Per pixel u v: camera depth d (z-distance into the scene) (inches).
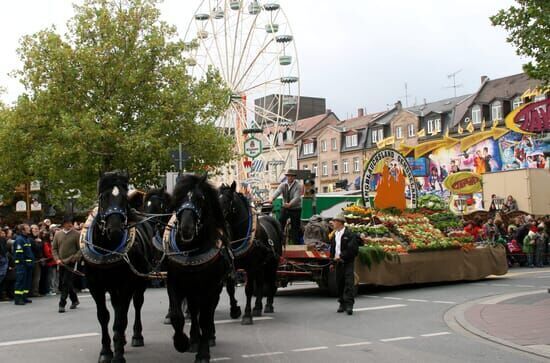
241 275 725.3
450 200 1573.6
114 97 1095.0
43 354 365.1
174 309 322.7
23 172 1181.1
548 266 1059.3
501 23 645.9
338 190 1305.4
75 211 1401.3
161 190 443.2
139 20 1136.2
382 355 353.1
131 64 1121.4
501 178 1294.3
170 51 1152.8
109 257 327.0
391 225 730.2
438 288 710.5
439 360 338.6
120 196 326.0
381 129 2807.6
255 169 1221.7
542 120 1182.3
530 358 342.0
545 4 621.3
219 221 334.6
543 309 507.8
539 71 623.8
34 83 1109.1
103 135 1051.3
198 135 1151.6
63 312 560.1
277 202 673.6
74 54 1100.5
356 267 644.7
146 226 395.9
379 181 771.4
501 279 806.5
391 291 692.1
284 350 369.1
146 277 355.6
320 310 544.4
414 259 708.0
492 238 1013.2
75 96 1107.9
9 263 685.9
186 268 318.0
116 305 337.4
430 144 1787.6
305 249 618.8
